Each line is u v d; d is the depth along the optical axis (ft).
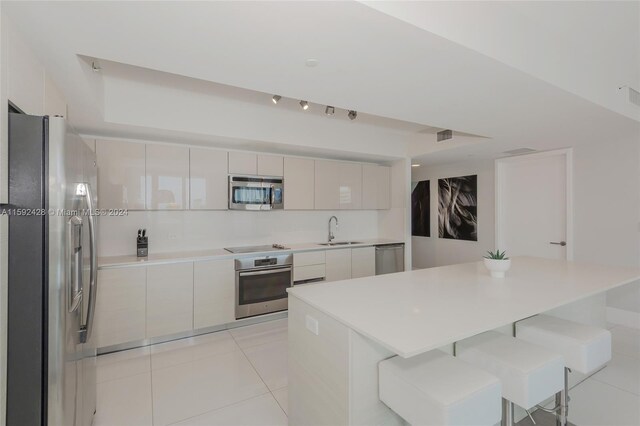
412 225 20.92
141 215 11.61
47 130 4.24
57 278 4.22
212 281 11.12
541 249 14.30
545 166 14.16
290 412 6.27
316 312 5.39
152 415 6.85
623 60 7.85
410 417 4.11
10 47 4.32
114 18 4.30
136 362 9.18
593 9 5.83
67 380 4.44
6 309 4.03
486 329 4.46
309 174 14.14
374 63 5.62
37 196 4.19
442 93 7.04
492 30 5.43
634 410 6.93
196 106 10.30
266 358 9.46
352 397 4.49
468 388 3.99
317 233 15.72
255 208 12.57
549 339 5.86
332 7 4.04
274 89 6.84
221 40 4.86
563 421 5.99
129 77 8.64
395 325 4.49
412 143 15.44
